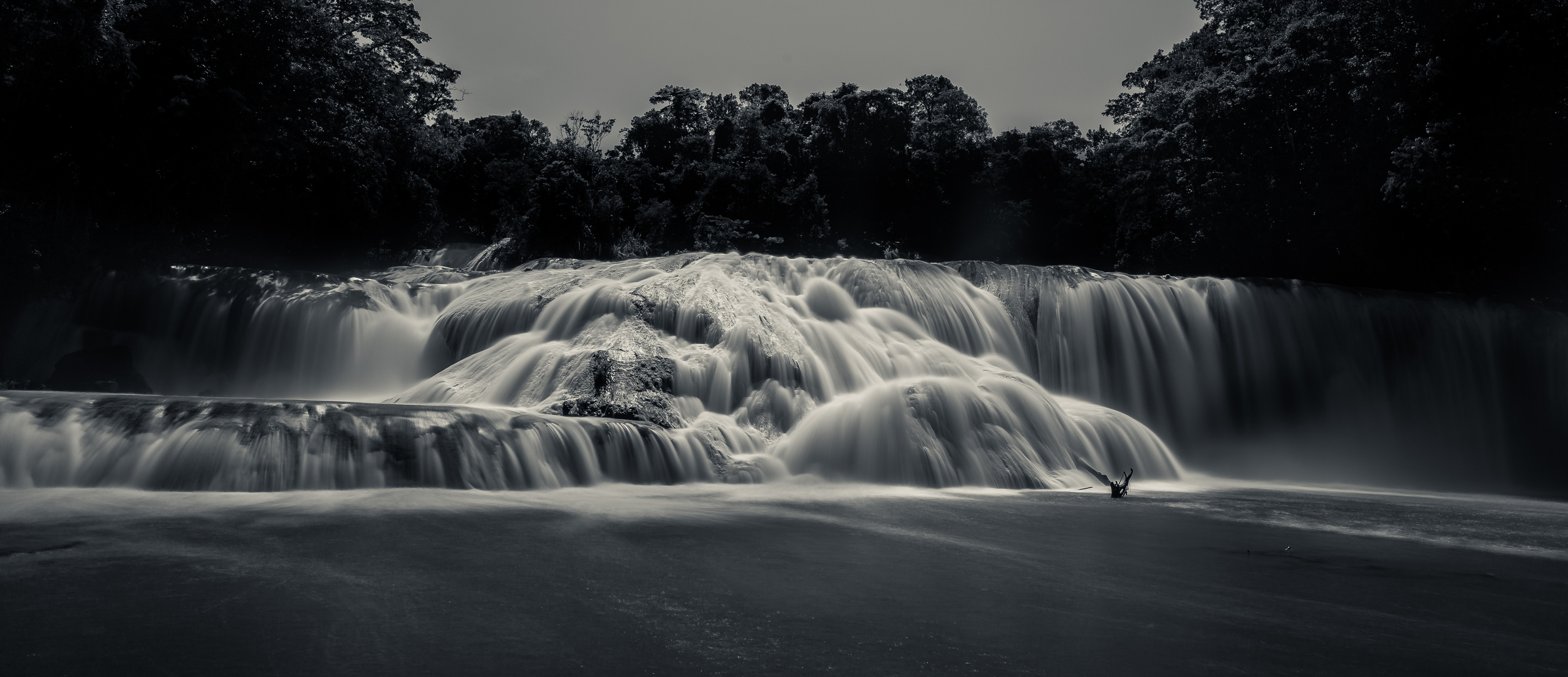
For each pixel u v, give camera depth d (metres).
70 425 12.54
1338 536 12.37
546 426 14.85
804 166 80.31
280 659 5.68
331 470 12.91
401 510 11.41
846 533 11.22
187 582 7.59
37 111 23.75
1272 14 45.31
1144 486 19.25
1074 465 18.80
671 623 6.80
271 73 28.62
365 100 37.44
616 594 7.67
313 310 25.38
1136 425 21.23
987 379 20.05
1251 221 40.78
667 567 8.77
